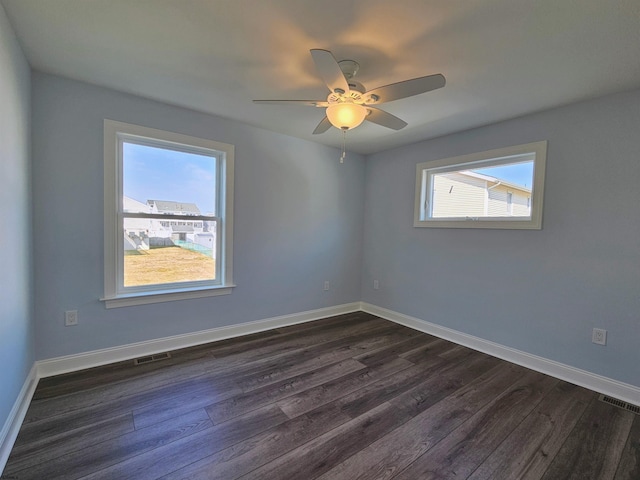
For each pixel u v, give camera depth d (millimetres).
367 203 4328
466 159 3164
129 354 2641
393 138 3504
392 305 3979
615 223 2250
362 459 1570
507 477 1485
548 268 2592
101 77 2234
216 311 3123
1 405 1499
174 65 2051
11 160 1693
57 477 1409
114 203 2506
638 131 2150
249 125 3211
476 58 1867
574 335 2449
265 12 1512
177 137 2750
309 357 2783
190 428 1770
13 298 1724
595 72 1976
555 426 1870
